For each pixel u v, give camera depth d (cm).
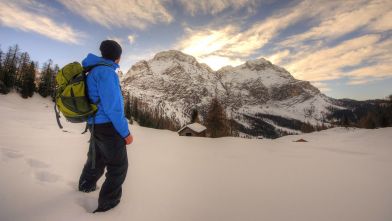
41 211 234
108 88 246
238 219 268
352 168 641
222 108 5372
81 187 301
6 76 7194
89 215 239
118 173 262
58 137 1026
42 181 311
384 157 905
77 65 266
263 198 346
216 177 464
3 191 255
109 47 270
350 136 2569
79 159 496
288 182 455
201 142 1606
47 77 8444
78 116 256
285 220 272
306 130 12938
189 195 335
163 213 267
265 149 1177
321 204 330
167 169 511
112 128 259
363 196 373
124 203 280
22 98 7312
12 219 215
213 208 295
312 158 848
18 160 365
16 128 1159
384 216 290
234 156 848
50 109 7125
